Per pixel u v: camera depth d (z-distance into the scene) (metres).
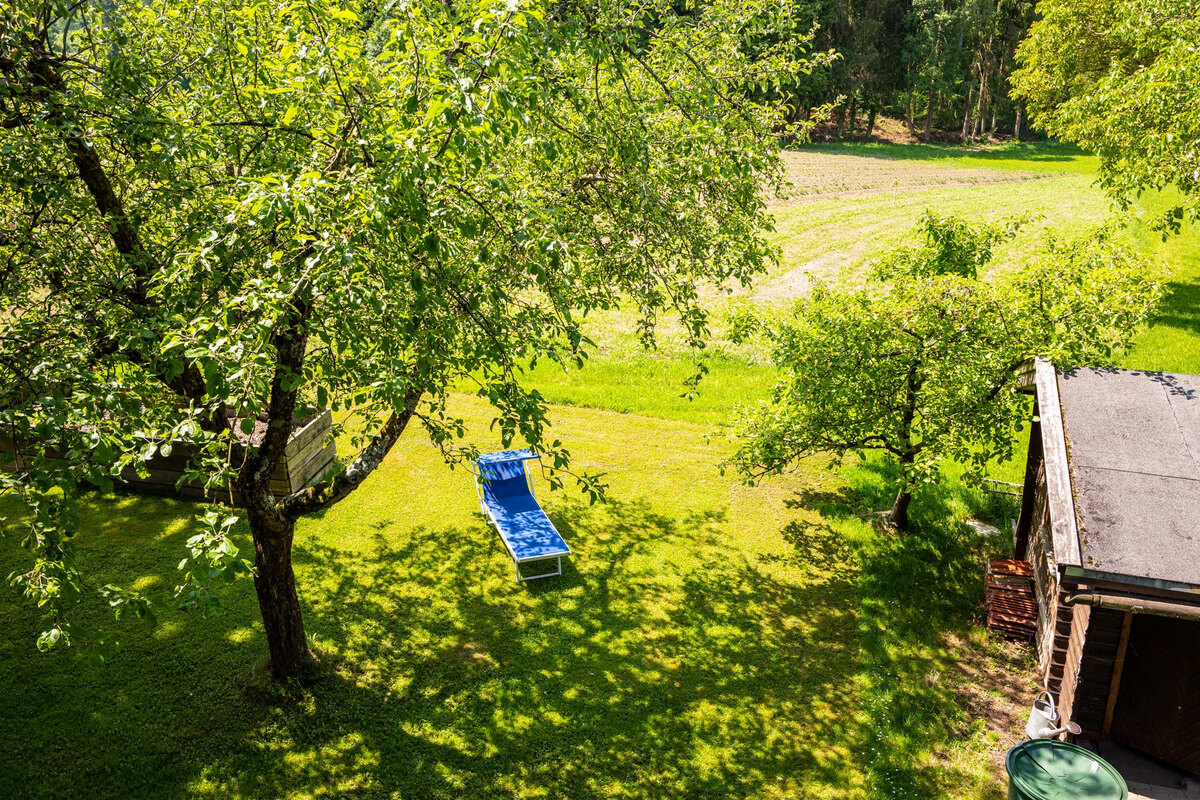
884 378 10.04
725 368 17.72
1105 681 7.18
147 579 9.78
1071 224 31.48
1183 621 7.22
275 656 8.05
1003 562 9.97
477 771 7.21
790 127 8.43
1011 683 8.48
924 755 7.50
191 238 5.19
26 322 5.42
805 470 13.40
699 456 13.82
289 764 7.19
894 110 76.50
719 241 8.66
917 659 8.84
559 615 9.49
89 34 5.99
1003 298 9.91
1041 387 8.33
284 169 6.16
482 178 5.68
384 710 7.89
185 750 7.29
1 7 5.18
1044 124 28.89
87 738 7.37
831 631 9.34
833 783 7.18
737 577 10.38
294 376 5.29
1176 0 15.76
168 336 4.74
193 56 6.67
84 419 4.59
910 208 37.09
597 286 8.84
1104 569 6.20
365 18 5.83
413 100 4.83
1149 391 8.05
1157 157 15.19
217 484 4.86
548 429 14.72
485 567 10.42
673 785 7.13
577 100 6.57
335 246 4.71
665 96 7.65
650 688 8.33
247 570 4.66
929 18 64.06
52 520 4.50
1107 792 6.12
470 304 6.11
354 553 10.62
